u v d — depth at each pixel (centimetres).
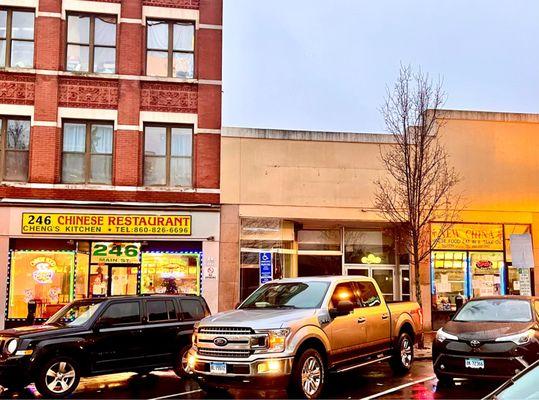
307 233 2023
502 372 952
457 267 2002
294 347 866
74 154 1881
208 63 1967
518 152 2062
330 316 966
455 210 1975
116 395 1012
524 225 2052
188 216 1870
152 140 1931
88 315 1090
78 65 1919
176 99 1936
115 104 1900
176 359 1159
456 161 2012
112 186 1858
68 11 1925
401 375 1167
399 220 1809
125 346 1090
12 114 1841
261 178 1922
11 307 1777
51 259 1820
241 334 867
